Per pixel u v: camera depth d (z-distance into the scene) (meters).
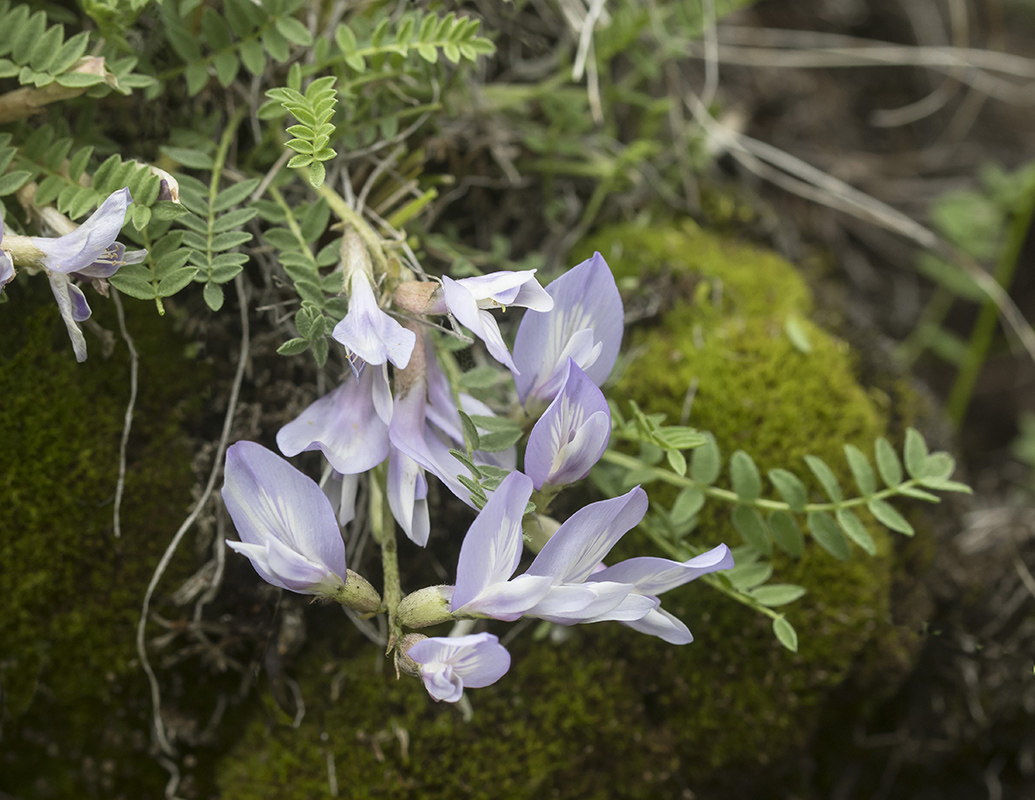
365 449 0.23
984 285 0.32
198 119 0.25
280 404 0.25
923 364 0.42
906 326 0.40
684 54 0.29
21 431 0.24
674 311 0.28
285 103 0.22
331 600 0.22
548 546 0.22
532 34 0.28
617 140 0.31
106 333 0.25
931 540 0.28
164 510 0.25
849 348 0.29
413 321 0.23
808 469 0.26
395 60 0.25
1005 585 0.29
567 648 0.26
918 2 0.42
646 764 0.26
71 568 0.25
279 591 0.25
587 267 0.23
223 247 0.23
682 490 0.26
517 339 0.23
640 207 0.30
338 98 0.25
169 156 0.25
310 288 0.23
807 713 0.27
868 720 0.28
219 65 0.24
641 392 0.27
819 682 0.26
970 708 0.28
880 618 0.27
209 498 0.25
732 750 0.26
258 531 0.22
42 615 0.25
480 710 0.26
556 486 0.23
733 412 0.27
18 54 0.23
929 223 0.39
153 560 0.25
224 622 0.25
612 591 0.22
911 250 0.39
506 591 0.22
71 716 0.25
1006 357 0.42
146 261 0.23
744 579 0.24
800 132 0.38
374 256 0.23
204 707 0.26
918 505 0.28
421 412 0.23
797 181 0.35
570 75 0.29
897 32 0.42
